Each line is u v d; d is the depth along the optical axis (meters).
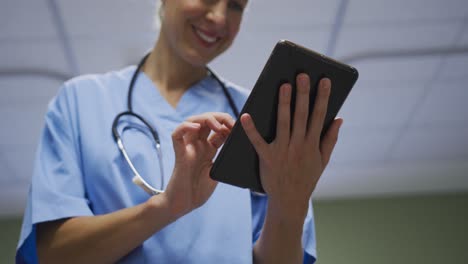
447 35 2.78
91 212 0.77
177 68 0.97
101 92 0.91
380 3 2.52
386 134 3.79
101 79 0.94
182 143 0.69
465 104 3.43
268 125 0.68
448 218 4.40
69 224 0.74
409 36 2.78
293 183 0.70
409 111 3.50
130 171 0.81
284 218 0.74
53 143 0.84
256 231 0.88
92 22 2.55
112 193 0.79
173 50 0.96
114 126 0.84
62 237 0.73
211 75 1.02
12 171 3.88
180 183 0.69
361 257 4.28
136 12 2.49
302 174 0.69
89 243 0.71
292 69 0.65
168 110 0.92
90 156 0.82
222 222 0.81
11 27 2.54
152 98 0.93
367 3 2.52
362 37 2.77
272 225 0.76
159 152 0.84
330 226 4.38
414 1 2.52
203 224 0.80
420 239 4.34
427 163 4.20
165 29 0.96
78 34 2.62
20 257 0.77
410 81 3.17
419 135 3.82
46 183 0.78
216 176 0.71
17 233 4.26
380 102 3.39
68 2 2.42
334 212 4.45
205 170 0.72
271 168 0.69
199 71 0.99
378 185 4.39
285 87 0.65
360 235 4.36
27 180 4.01
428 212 4.42
